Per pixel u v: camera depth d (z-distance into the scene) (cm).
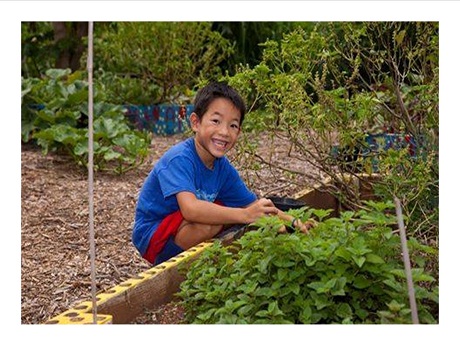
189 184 361
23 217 500
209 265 313
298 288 273
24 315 350
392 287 271
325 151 420
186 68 858
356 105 408
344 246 278
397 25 467
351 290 280
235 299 286
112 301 286
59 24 941
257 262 295
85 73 869
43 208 520
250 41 989
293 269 283
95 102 743
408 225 389
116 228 482
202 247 349
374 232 292
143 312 306
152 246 371
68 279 393
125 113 852
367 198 477
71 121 704
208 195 378
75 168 637
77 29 955
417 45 419
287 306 276
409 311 247
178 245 368
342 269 275
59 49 931
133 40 884
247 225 390
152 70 884
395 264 287
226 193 397
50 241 455
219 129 363
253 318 277
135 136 644
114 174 623
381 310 281
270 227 293
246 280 285
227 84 391
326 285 262
